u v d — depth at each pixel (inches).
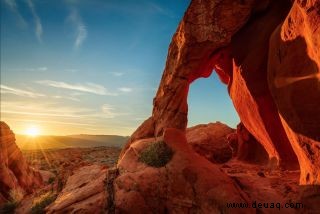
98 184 600.4
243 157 1032.2
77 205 544.4
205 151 1173.1
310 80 439.8
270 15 692.7
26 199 762.8
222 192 521.7
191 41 649.0
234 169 847.1
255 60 702.5
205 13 634.2
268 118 713.6
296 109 470.3
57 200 609.9
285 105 509.0
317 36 376.5
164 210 534.6
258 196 541.3
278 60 546.6
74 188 641.6
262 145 938.7
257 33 707.4
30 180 1190.9
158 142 653.9
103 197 553.0
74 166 789.9
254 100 720.3
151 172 580.4
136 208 524.7
